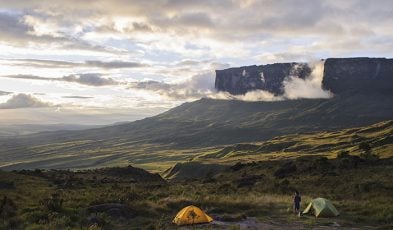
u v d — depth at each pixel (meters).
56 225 26.48
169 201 39.69
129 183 74.25
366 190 51.88
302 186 61.31
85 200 39.22
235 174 87.62
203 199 42.12
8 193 46.12
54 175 75.75
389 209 36.06
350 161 75.56
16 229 26.16
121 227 28.86
